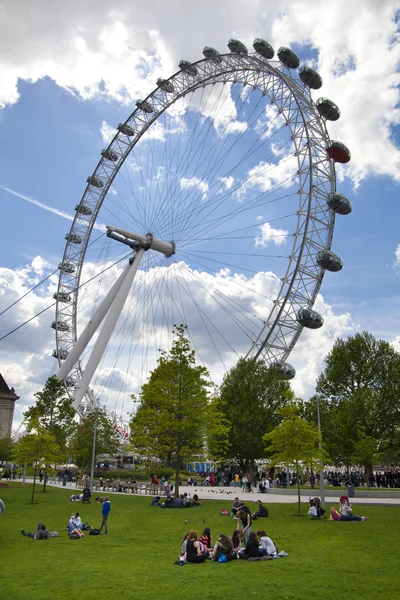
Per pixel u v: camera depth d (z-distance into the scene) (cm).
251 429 7369
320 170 7356
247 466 7825
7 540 2675
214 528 2997
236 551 2184
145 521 3328
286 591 1571
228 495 5206
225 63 8225
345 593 1547
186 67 8681
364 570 1872
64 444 6044
